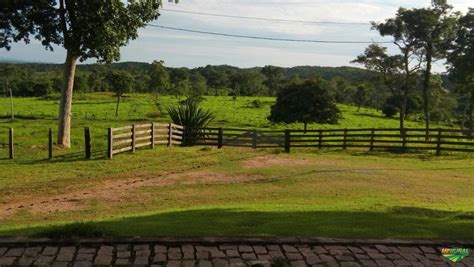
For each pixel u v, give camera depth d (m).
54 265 5.32
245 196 12.47
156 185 14.03
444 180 15.72
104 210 10.70
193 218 8.21
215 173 16.25
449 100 68.94
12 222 9.34
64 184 13.87
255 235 6.55
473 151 22.69
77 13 19.52
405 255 5.97
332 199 11.91
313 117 39.31
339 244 6.26
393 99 73.75
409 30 35.78
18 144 22.41
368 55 41.22
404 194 12.95
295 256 5.81
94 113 54.59
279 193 12.90
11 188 13.16
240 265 5.47
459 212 9.30
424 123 63.72
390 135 23.73
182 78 110.56
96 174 15.51
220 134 24.25
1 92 94.38
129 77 57.97
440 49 35.59
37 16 19.97
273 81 129.88
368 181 14.98
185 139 24.94
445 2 34.28
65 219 9.62
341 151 23.59
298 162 19.19
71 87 22.34
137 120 45.88
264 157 20.56
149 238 6.20
